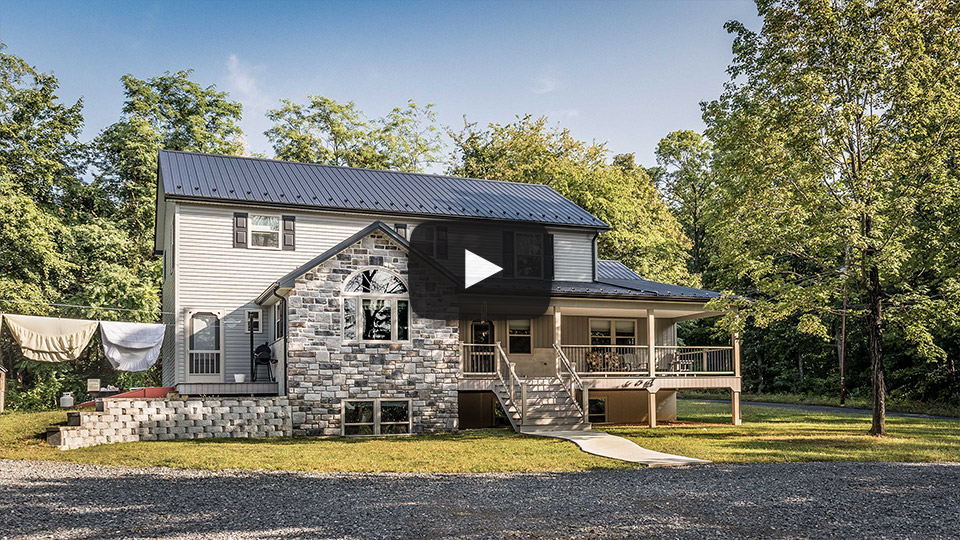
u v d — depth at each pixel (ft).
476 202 93.71
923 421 85.40
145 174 122.52
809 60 71.51
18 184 111.24
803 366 152.87
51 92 118.42
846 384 135.74
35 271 111.24
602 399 88.94
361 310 70.08
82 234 114.21
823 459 55.26
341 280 69.56
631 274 106.93
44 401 109.70
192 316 77.05
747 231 75.87
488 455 54.85
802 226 72.33
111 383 117.70
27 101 115.24
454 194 95.55
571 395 75.66
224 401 65.36
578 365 87.45
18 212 105.40
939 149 70.08
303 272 67.77
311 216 82.94
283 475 46.03
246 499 37.86
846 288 74.95
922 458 56.08
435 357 72.28
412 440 64.59
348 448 58.23
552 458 53.78
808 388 146.10
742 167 76.13
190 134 130.41
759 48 74.28
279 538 29.96
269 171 90.38
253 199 79.87
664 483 43.96
